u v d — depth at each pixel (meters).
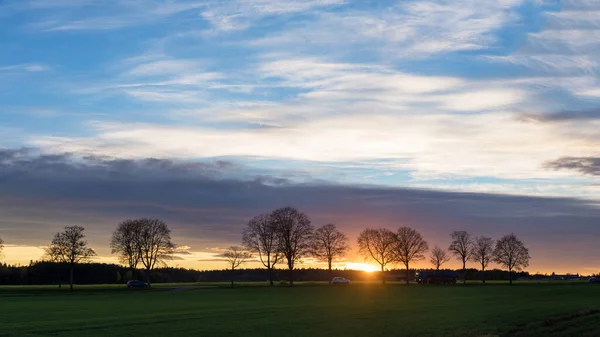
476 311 68.00
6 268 191.62
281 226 167.50
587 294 109.44
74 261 146.88
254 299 96.88
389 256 183.25
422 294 111.00
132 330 50.31
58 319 60.03
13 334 48.16
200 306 79.19
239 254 169.62
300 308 73.25
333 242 177.88
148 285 162.12
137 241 163.75
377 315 62.91
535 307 74.38
